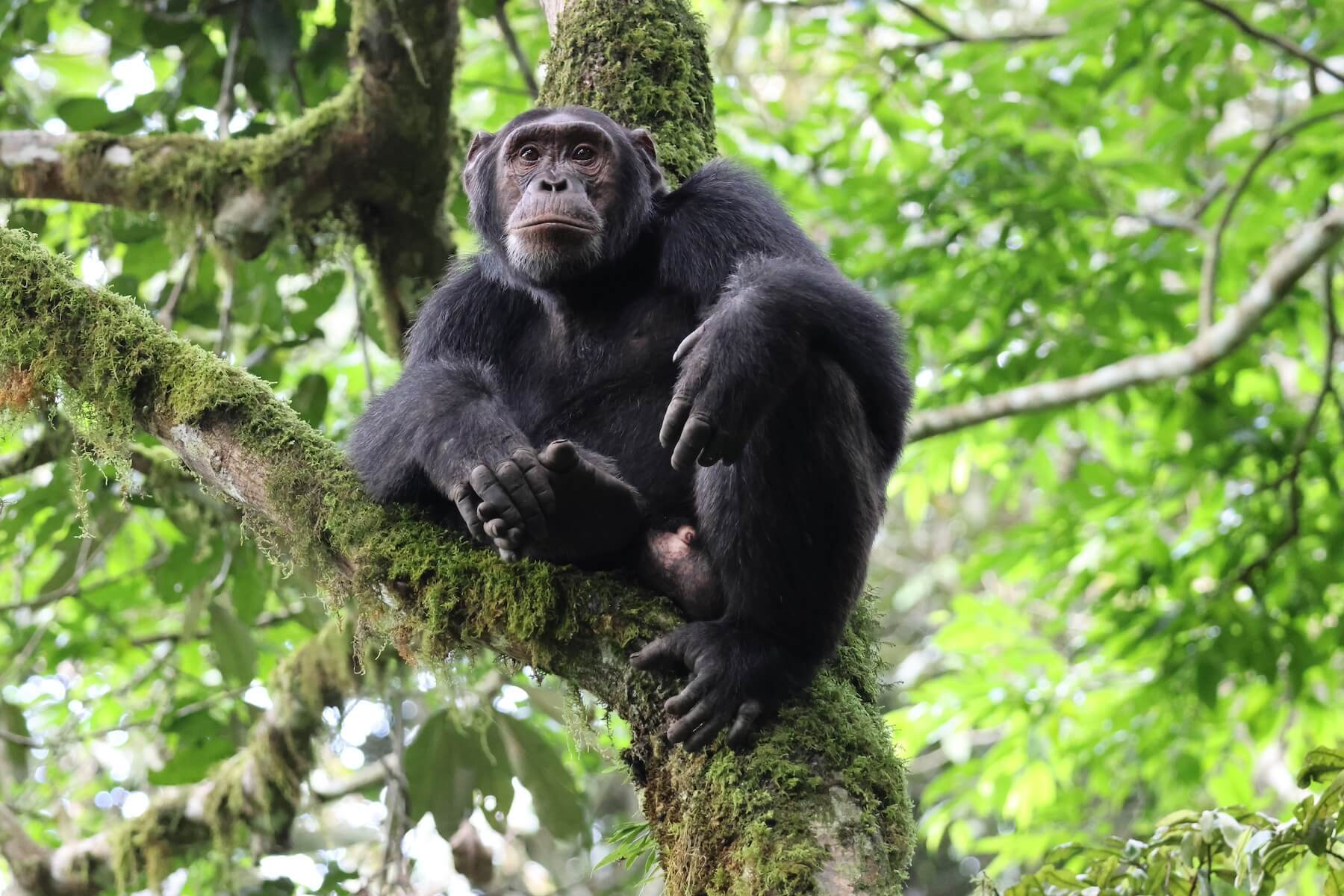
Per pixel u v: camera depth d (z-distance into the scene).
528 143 8.32
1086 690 17.25
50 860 12.81
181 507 12.48
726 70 18.25
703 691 6.05
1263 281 14.99
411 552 6.69
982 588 29.25
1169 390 17.36
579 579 6.49
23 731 12.95
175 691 13.84
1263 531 16.66
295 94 13.65
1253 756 17.69
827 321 6.55
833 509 6.36
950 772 17.70
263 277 13.41
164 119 13.41
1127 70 16.14
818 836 5.62
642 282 8.12
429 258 12.41
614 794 20.33
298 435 7.20
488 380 7.96
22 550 14.64
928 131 17.95
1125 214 16.91
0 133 11.88
